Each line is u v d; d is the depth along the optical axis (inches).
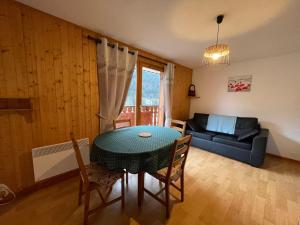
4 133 62.6
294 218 60.8
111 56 93.3
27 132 68.4
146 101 139.2
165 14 68.0
